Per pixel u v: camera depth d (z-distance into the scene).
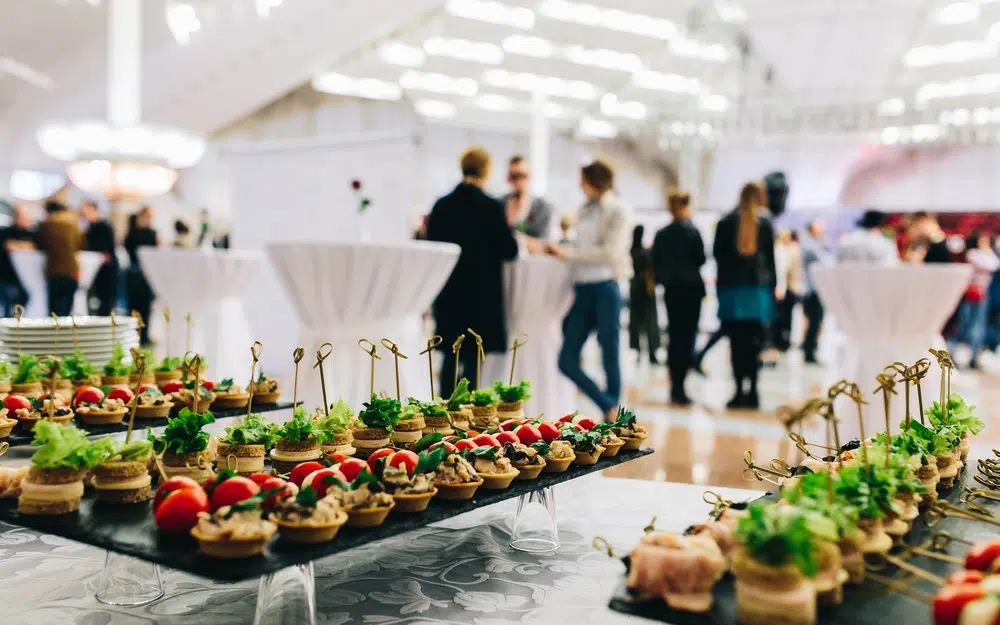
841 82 13.98
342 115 14.89
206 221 6.90
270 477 1.69
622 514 2.79
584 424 2.43
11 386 2.86
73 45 10.77
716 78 14.33
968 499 1.81
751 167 15.23
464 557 2.29
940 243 6.45
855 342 3.58
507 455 2.08
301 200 5.38
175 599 1.95
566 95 15.03
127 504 1.72
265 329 5.92
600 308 4.22
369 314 3.28
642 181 17.38
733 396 6.02
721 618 1.13
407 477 1.77
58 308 7.67
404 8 9.98
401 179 4.94
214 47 10.52
